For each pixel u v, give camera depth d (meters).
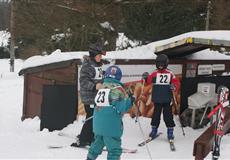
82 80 8.05
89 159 6.72
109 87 6.43
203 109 10.55
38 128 10.73
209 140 6.31
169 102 8.82
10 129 10.87
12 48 36.81
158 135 9.34
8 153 7.99
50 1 20.83
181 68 10.79
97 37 20.97
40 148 8.43
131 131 9.65
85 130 8.32
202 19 21.86
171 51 10.30
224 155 8.11
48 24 22.42
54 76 10.87
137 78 10.28
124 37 21.72
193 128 10.26
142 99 10.31
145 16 20.34
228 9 20.47
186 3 20.31
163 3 20.02
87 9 20.02
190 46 9.83
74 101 9.98
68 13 20.89
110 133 6.38
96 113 6.49
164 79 8.83
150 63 10.47
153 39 20.44
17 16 23.33
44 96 10.26
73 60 10.01
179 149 8.54
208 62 11.18
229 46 9.62
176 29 20.58
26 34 24.28
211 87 10.28
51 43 23.69
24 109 12.11
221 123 6.61
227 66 11.52
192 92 10.90
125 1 19.80
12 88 23.67
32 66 11.42
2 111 15.12
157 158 7.81
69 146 8.54
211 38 9.39
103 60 9.84
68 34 22.12
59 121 10.12
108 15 20.14
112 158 6.43
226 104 6.64
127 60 10.12
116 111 6.39
